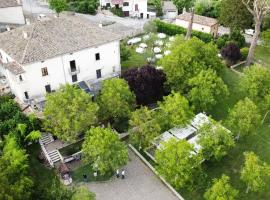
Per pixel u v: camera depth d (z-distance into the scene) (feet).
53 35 199.82
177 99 174.40
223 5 280.51
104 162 153.79
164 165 150.41
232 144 161.58
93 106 169.58
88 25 214.48
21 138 172.04
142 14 361.92
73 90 174.60
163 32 314.96
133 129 172.76
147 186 161.17
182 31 300.40
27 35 197.36
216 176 165.78
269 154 179.01
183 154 147.43
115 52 217.56
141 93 197.16
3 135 174.29
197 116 191.01
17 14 294.05
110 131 160.35
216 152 156.35
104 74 220.84
